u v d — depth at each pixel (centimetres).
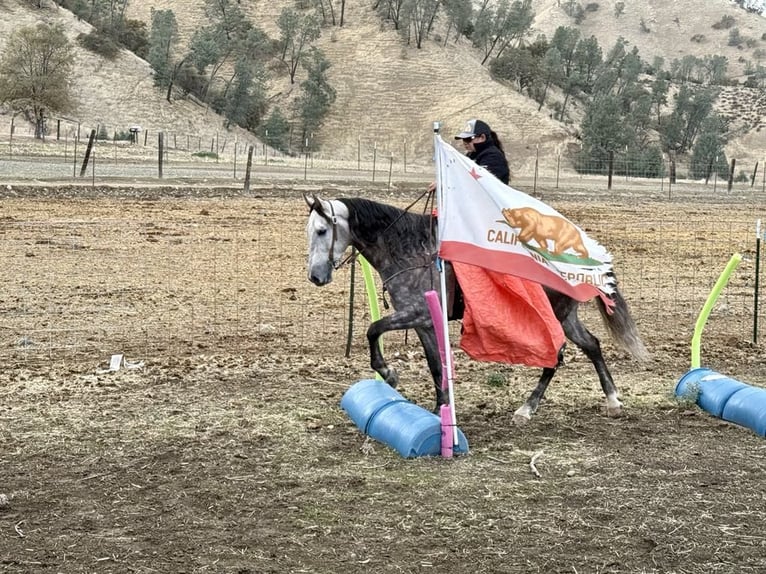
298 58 12469
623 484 715
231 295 1535
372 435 812
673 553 592
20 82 6569
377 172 4997
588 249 831
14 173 3319
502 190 791
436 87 12194
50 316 1333
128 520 635
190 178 3488
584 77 15338
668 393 989
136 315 1359
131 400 924
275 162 5541
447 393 816
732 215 3359
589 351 889
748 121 15975
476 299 786
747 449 808
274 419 869
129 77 9781
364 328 1309
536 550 594
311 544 599
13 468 734
